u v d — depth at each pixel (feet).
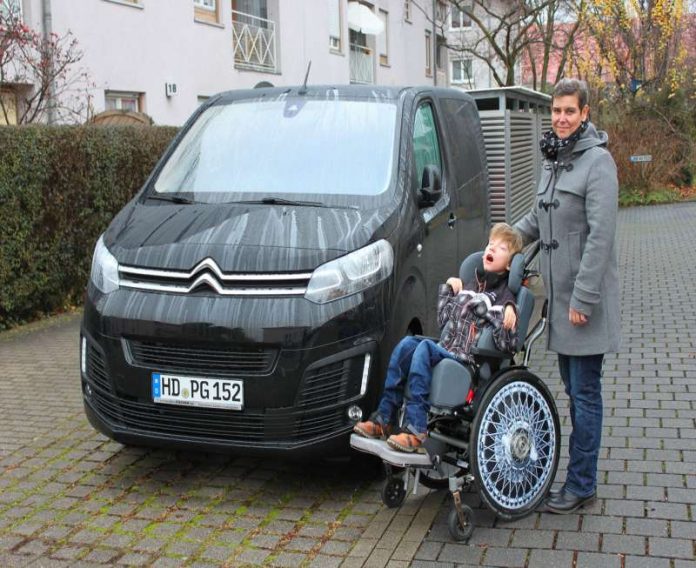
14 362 25.13
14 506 14.74
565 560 12.22
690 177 86.38
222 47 61.57
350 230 15.10
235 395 14.06
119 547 13.20
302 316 13.97
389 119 18.16
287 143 17.83
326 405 14.12
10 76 38.91
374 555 12.61
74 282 32.86
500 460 13.06
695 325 27.14
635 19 92.38
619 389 20.33
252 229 15.17
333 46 85.81
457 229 20.15
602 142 13.32
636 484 14.75
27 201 29.22
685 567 11.85
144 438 14.69
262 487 15.38
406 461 12.69
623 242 50.78
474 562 12.29
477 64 156.56
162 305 14.44
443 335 13.70
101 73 48.06
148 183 17.93
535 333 13.83
